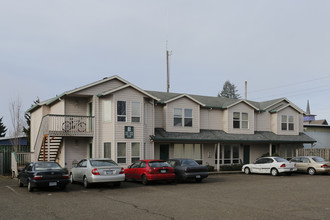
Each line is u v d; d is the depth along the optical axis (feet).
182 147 89.97
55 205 37.09
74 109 77.10
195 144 92.73
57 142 74.79
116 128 73.92
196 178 62.18
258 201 39.34
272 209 34.04
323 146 126.21
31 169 51.34
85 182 53.57
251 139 96.17
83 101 78.64
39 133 76.89
